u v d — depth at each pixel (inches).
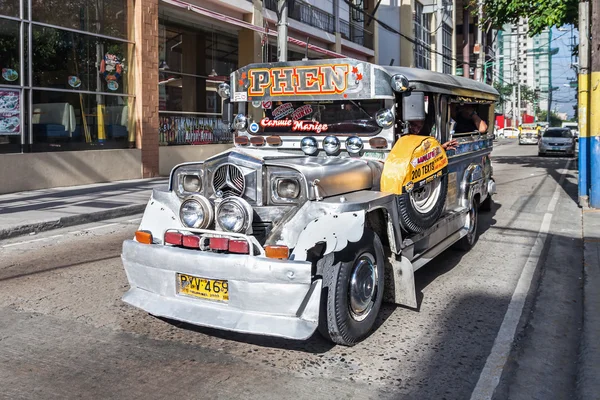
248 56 850.8
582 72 449.4
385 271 199.3
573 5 644.1
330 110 224.4
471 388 148.1
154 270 171.0
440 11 1536.7
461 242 302.5
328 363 161.6
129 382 148.9
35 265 273.3
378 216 189.9
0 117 502.3
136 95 658.2
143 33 656.4
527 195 536.1
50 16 549.3
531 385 152.0
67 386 146.6
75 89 580.7
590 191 441.4
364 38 1250.0
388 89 207.2
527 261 286.4
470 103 297.6
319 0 1016.2
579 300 225.0
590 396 142.5
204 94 809.5
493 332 187.9
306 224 164.4
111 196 501.0
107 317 197.9
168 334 182.5
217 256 158.2
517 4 720.3
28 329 186.2
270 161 172.7
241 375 153.5
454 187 278.5
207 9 746.8
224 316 158.6
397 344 176.4
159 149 711.1
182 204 173.8
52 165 548.1
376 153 211.6
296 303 152.7
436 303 218.4
